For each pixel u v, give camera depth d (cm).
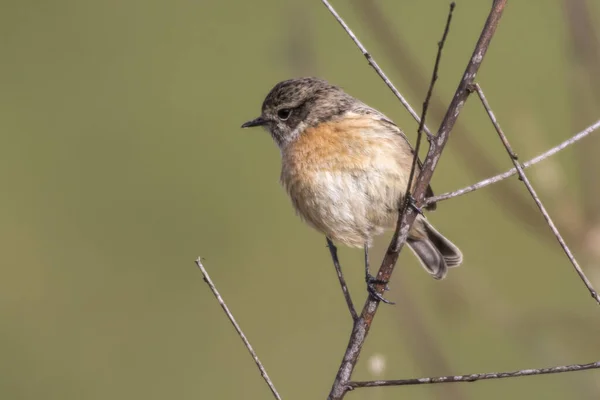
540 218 835
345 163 904
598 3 877
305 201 927
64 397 1302
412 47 1499
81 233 1502
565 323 859
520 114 917
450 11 585
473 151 855
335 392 657
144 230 1498
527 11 1559
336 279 1370
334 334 1305
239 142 1569
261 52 1516
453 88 1422
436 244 1003
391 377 1140
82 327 1398
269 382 650
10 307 1417
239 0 1702
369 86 1452
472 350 1144
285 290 1388
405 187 902
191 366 1329
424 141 1168
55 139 1587
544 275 1263
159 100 1606
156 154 1567
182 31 1686
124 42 1683
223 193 1526
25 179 1550
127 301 1414
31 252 1475
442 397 809
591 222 826
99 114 1608
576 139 660
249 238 1472
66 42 1688
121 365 1343
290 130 952
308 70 891
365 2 877
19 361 1360
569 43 841
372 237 926
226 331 1365
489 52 1497
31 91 1628
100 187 1545
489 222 1367
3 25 1702
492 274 1279
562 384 1045
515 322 869
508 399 1113
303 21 908
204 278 662
